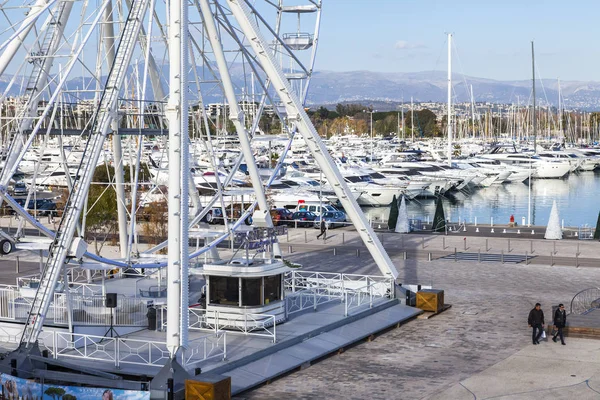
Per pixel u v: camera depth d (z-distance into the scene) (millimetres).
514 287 59250
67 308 40156
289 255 75125
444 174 157000
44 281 38594
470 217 124125
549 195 159125
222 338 41469
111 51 51750
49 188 127375
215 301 43469
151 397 32875
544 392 35281
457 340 44406
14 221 100875
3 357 37500
